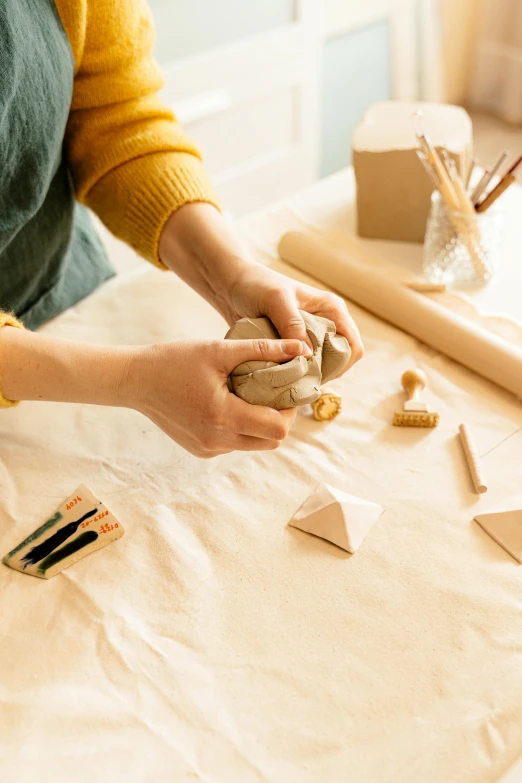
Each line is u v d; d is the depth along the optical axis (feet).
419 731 1.63
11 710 1.70
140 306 2.90
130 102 2.56
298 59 6.21
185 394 1.92
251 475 2.25
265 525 2.10
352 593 1.92
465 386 2.54
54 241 2.66
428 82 7.71
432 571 1.96
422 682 1.72
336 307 2.27
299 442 2.36
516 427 2.38
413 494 2.17
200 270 2.44
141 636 1.84
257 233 3.33
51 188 2.57
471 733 1.61
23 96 2.06
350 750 1.61
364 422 2.42
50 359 1.97
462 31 7.91
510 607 1.86
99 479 2.26
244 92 6.00
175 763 1.59
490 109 8.36
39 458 2.32
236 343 1.94
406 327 2.76
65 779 1.57
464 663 1.75
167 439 2.39
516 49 7.67
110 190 2.57
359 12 6.81
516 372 2.43
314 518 2.07
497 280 2.98
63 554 2.02
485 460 2.27
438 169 2.68
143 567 2.01
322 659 1.78
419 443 2.34
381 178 3.05
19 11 1.98
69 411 2.49
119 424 2.45
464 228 2.77
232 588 1.94
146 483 2.24
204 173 2.60
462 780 1.54
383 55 7.38
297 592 1.93
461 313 2.80
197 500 2.18
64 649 1.83
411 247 3.21
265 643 1.82
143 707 1.70
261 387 1.93
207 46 5.60
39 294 2.75
